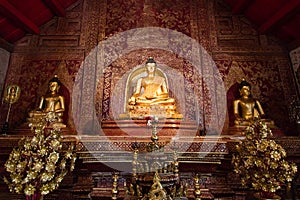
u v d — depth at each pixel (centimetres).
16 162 282
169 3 604
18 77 539
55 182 299
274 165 319
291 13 481
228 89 536
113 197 316
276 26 538
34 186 280
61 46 566
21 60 553
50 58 555
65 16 591
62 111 495
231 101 528
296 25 512
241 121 478
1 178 436
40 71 545
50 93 508
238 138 411
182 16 594
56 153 293
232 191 411
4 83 532
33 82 536
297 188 427
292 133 505
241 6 562
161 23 585
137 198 276
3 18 492
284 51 568
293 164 329
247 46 570
